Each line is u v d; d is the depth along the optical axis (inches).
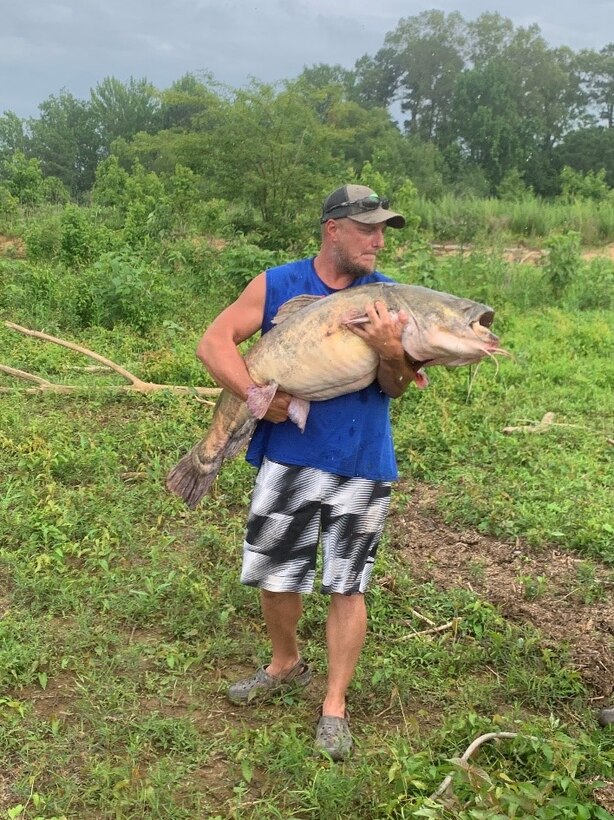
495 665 156.2
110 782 120.3
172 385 316.8
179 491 133.8
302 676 145.6
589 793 120.2
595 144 2448.3
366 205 119.8
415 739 132.5
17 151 1056.2
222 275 477.7
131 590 171.8
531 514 220.4
